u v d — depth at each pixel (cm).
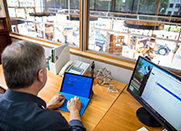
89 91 121
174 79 81
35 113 59
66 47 167
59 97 112
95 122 98
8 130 56
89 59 179
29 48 60
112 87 138
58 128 60
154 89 96
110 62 161
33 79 62
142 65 109
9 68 56
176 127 80
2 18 250
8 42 268
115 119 102
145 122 98
